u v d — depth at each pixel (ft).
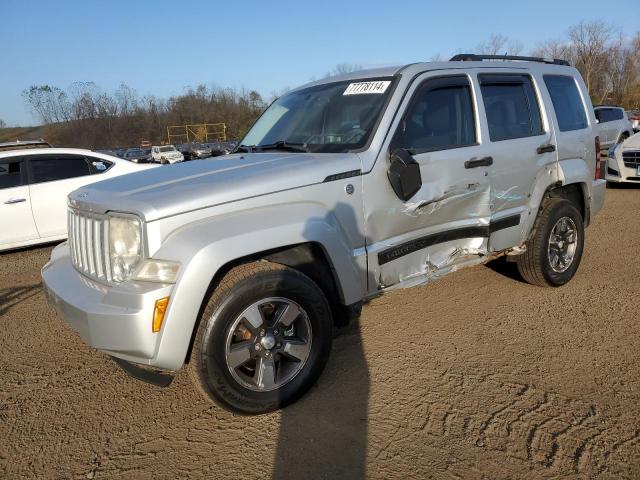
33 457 8.82
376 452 8.48
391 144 11.07
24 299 17.53
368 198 10.66
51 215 24.11
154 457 8.68
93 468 8.48
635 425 8.87
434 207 11.82
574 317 13.51
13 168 23.67
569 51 162.50
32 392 11.06
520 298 14.98
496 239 13.28
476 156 12.48
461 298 15.16
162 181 10.01
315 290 9.78
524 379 10.52
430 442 8.66
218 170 10.55
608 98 172.86
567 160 15.14
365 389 10.39
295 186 9.70
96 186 10.62
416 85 11.81
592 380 10.38
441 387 10.34
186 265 8.31
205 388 8.91
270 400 9.50
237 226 8.92
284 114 13.78
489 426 9.02
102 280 9.27
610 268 17.49
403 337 12.72
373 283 10.87
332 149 11.25
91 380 11.51
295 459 8.40
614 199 31.14
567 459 8.13
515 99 14.06
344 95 12.47
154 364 8.43
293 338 9.86
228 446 8.86
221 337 8.84
